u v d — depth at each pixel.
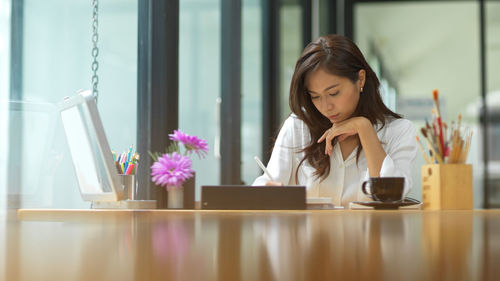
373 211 1.19
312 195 1.94
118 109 2.37
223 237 0.40
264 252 0.30
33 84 1.99
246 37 4.08
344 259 0.27
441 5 5.94
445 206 1.46
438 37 5.94
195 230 0.47
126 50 2.44
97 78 2.21
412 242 0.35
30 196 1.89
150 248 0.32
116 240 0.37
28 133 1.89
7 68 1.91
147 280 0.21
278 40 4.75
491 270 0.22
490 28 5.89
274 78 4.73
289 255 0.28
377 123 1.93
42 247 0.32
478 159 5.79
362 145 1.77
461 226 0.50
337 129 1.80
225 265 0.25
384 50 5.99
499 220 0.62
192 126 3.10
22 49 1.96
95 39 2.24
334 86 1.83
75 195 2.05
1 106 1.85
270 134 4.66
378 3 6.00
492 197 5.72
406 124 1.92
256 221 0.63
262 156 4.60
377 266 0.24
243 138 3.98
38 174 1.92
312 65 1.84
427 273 0.22
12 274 0.22
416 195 4.51
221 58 3.62
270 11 4.73
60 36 2.09
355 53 1.87
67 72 2.11
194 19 3.13
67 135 1.71
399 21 5.99
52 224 0.57
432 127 1.52
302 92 1.92
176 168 1.64
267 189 1.41
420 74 5.95
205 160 3.28
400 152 1.84
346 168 1.92
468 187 1.47
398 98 5.95
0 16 1.90
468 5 5.92
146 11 2.57
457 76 5.89
